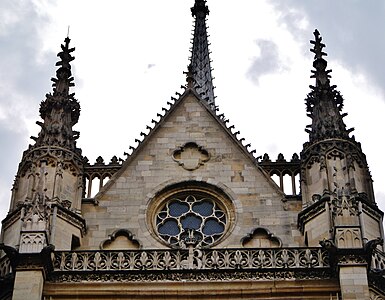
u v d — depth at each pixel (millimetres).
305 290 42938
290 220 47594
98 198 48594
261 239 46906
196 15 75438
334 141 49188
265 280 43125
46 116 51562
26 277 42250
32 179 47906
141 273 43375
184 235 47562
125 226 47500
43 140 49625
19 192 48750
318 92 52562
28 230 43750
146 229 47375
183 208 48688
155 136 51375
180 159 50344
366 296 41469
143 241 46875
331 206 45344
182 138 51312
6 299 43062
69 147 49594
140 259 43938
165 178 49469
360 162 49438
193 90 53625
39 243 43312
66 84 53625
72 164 49125
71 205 47594
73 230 46375
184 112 52594
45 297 42906
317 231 45844
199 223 48031
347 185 46719
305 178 48812
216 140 51188
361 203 47031
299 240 46781
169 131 51656
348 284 41875
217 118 52125
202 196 49094
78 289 43125
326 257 43719
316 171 48500
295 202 48344
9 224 47281
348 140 49500
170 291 42969
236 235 46969
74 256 44125
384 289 43531
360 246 43000
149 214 48156
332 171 47875
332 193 45906
